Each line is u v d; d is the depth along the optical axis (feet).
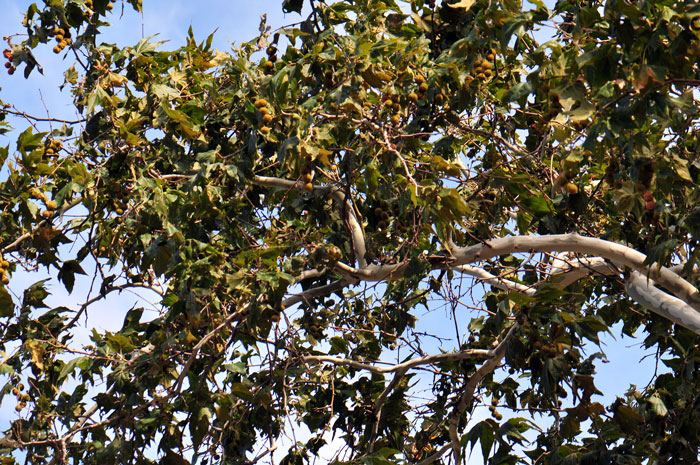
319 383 49.55
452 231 37.11
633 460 33.17
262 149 39.17
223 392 40.29
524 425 35.22
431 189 31.12
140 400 39.14
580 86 26.78
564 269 39.47
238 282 35.04
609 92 28.84
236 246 43.39
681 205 36.17
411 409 50.83
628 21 26.23
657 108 25.66
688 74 29.45
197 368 46.70
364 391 49.32
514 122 42.63
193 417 38.32
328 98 37.19
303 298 44.01
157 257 34.76
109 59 43.34
